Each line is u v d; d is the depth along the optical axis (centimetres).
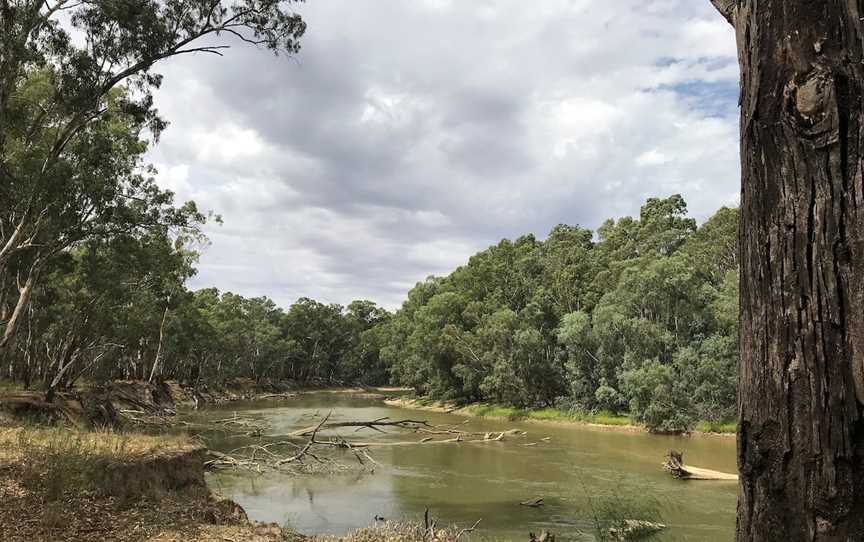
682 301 4219
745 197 255
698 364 3806
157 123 1777
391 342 8175
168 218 2255
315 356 10112
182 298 4203
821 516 211
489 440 3331
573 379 4675
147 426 3152
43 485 889
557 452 2888
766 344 234
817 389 215
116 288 2820
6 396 2150
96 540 740
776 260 234
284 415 4684
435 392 6094
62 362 3109
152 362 5834
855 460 207
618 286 4700
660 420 3694
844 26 226
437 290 8244
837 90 222
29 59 1515
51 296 2934
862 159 217
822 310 217
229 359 7612
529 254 6688
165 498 1030
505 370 4991
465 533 1355
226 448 2748
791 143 232
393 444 3105
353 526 1462
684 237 5878
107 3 1421
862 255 212
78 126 1720
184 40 1584
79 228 1919
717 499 1756
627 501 844
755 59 251
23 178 1834
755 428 236
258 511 1608
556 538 1334
